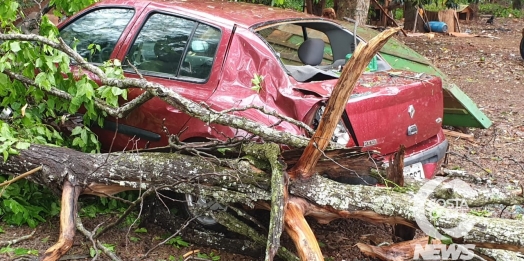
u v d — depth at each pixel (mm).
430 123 4570
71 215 3740
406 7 17469
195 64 4363
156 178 3801
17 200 4215
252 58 4207
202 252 4047
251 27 4355
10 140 4016
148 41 4656
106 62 4336
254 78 4117
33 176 4043
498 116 8352
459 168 6074
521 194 3783
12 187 4219
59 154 3980
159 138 4367
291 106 3980
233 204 4090
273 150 3555
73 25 5176
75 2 5098
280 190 3367
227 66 4211
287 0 10703
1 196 4090
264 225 4234
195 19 4477
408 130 4324
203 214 3906
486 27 20078
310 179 3578
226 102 4066
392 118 4184
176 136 3854
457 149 6770
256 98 4047
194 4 4805
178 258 3934
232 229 3836
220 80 4203
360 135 3969
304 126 3783
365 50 3268
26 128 4344
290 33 5602
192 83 4309
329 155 3547
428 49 14320
